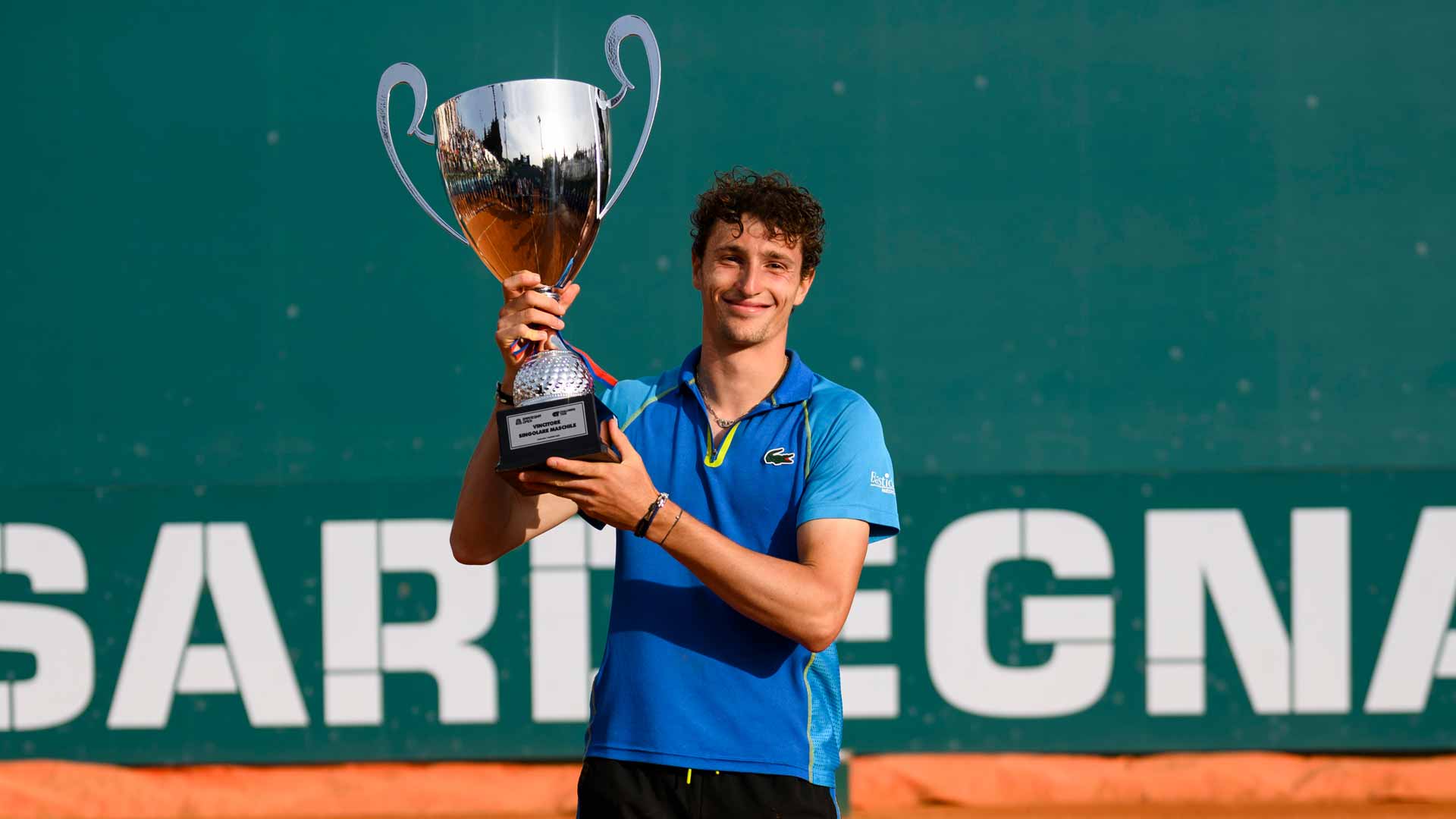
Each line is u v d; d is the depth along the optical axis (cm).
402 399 1332
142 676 1303
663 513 530
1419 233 1320
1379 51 1322
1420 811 1298
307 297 1332
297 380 1330
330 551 1316
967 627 1318
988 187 1334
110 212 1325
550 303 561
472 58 1336
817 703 595
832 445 590
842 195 1334
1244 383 1323
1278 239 1326
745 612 543
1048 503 1321
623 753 582
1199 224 1327
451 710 1316
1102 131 1330
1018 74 1332
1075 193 1332
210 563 1312
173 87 1330
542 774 1334
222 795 1313
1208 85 1328
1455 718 1295
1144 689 1312
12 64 1320
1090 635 1316
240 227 1330
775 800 575
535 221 613
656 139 1334
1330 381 1321
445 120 621
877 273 1334
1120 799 1314
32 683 1297
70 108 1324
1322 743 1304
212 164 1330
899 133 1332
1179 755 1318
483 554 621
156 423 1323
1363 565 1307
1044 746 1311
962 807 1318
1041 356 1330
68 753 1296
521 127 606
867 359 1334
